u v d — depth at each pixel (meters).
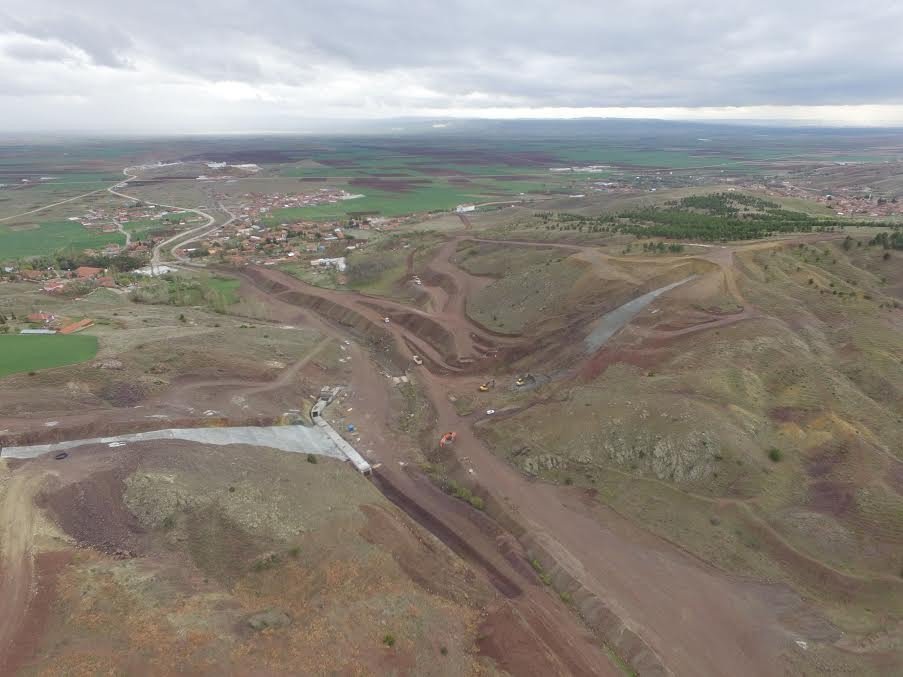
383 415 93.50
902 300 99.56
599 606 54.12
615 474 70.88
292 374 102.00
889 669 46.34
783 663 47.69
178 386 89.75
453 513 69.12
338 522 57.44
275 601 47.84
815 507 62.06
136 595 45.28
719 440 68.62
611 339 97.69
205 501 57.19
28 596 44.59
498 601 53.97
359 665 41.12
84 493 56.91
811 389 77.69
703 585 55.84
